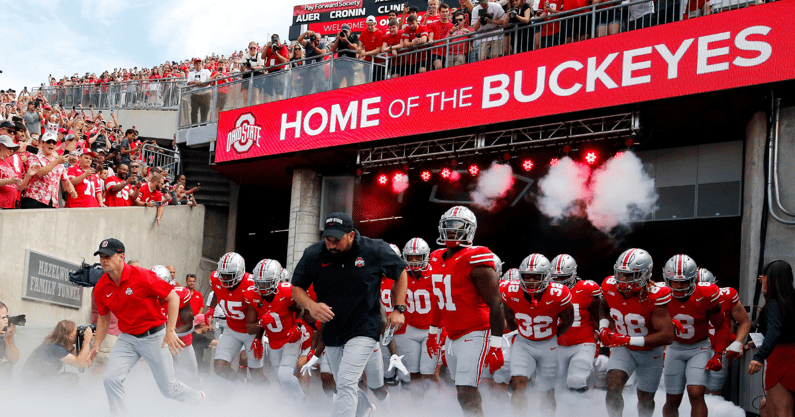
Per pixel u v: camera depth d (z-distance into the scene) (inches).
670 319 243.1
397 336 294.0
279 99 533.3
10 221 347.6
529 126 418.6
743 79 344.8
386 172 503.2
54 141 397.1
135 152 613.3
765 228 354.6
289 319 304.8
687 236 526.0
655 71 370.9
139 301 226.2
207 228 616.7
